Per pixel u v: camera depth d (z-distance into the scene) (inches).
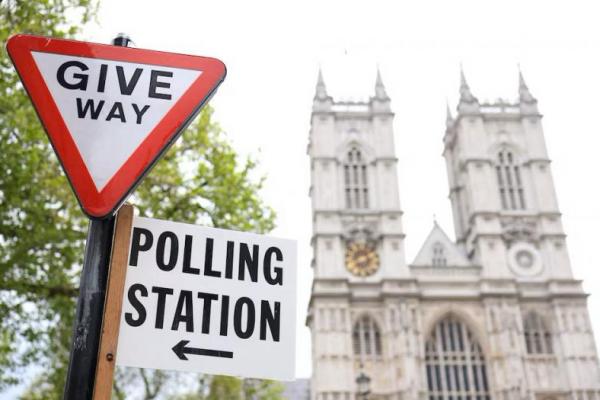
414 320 2529.5
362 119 3009.4
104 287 132.5
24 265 604.7
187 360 141.1
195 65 156.6
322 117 2979.8
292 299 156.9
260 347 148.8
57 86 147.3
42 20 606.2
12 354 644.7
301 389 3442.4
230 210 847.1
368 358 2484.0
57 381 673.6
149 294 144.4
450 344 2556.6
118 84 150.6
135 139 145.2
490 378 2475.4
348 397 2385.6
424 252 2775.6
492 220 2770.7
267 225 922.1
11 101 594.6
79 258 656.4
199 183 841.5
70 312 642.2
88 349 126.5
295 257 162.4
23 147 633.6
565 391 2443.4
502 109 3065.9
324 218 2741.1
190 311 146.3
